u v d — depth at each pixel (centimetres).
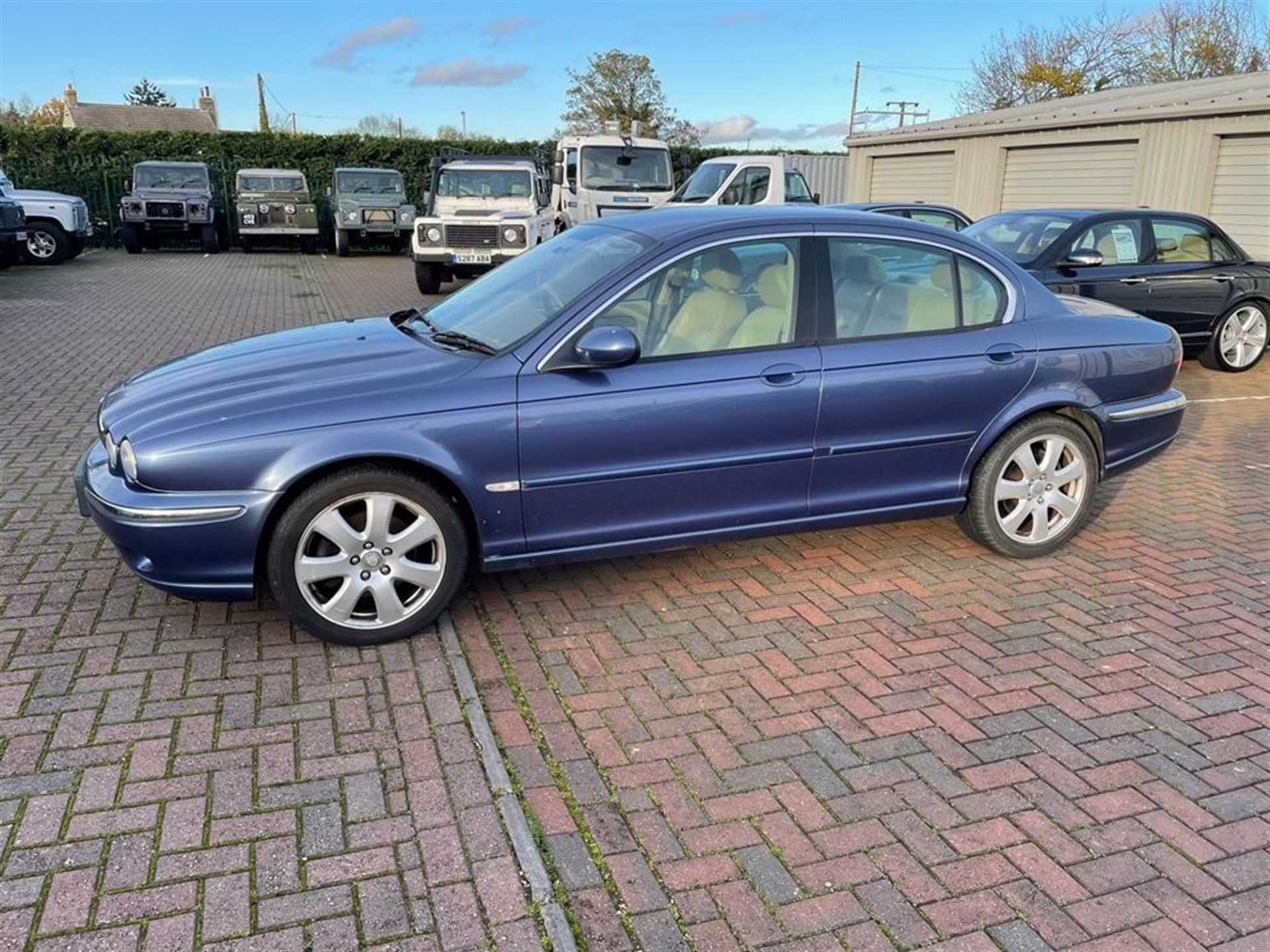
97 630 376
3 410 715
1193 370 996
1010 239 907
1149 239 902
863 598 430
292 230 2427
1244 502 572
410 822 274
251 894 246
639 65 4081
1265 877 262
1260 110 1258
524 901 247
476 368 369
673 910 248
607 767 306
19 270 1872
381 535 362
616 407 375
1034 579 454
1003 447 449
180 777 290
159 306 1370
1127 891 256
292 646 370
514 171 1605
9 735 306
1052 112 1655
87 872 250
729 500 409
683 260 396
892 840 274
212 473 338
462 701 337
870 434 421
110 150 2608
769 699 347
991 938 240
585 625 400
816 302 413
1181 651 387
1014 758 314
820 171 2653
